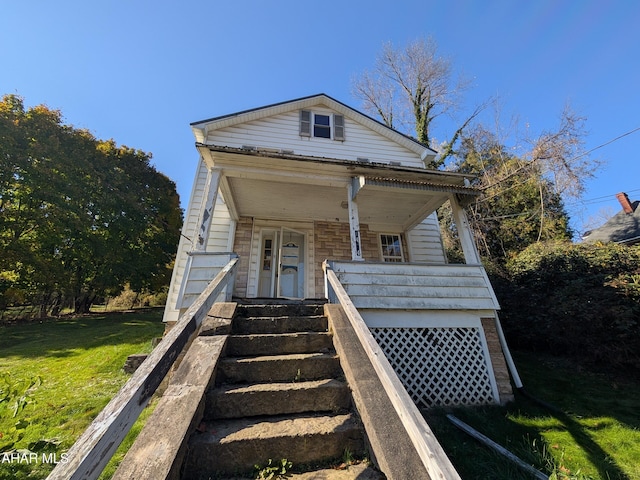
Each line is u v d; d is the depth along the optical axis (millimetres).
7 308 14875
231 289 4152
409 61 17703
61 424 3859
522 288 8422
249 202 7082
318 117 9367
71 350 8172
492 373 4809
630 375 5801
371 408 1997
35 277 14164
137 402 1517
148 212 21672
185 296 4266
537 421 4125
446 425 3961
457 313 5062
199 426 2143
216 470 1918
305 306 4043
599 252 7340
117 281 18906
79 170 17641
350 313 3051
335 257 7922
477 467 3064
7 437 2217
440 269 5078
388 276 4836
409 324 4816
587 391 5223
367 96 18750
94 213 18297
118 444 1327
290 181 5621
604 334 6098
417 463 1573
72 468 1078
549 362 7016
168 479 1422
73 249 16891
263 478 1881
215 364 2545
